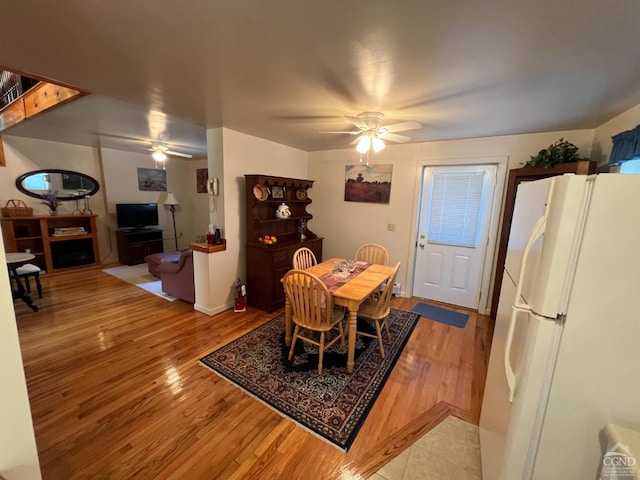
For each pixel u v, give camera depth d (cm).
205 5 112
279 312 347
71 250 511
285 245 368
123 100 228
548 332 92
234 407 191
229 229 346
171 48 147
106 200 548
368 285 246
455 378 228
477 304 370
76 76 183
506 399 115
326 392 206
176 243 666
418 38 133
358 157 424
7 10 115
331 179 453
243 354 251
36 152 466
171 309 349
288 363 240
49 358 241
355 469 151
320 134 341
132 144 488
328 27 126
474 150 343
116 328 297
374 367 238
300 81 185
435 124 279
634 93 190
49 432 167
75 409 185
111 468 147
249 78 183
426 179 384
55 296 386
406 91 196
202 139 426
